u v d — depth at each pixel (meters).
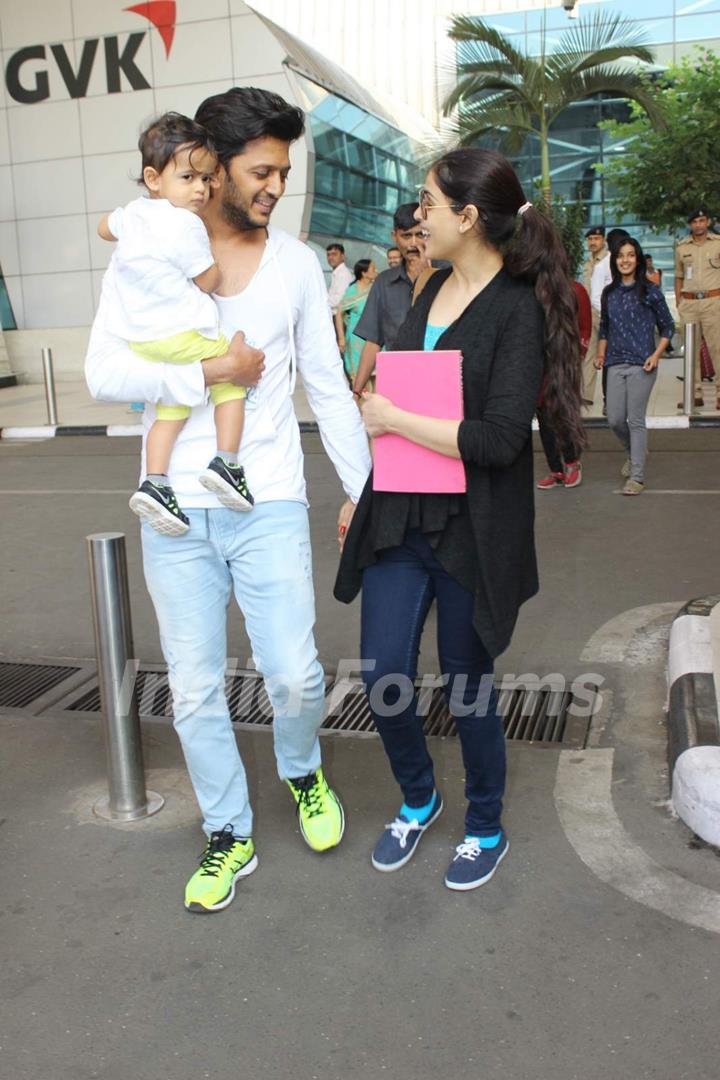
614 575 5.86
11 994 2.61
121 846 3.28
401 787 3.10
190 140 2.55
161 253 2.55
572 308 2.64
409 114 26.50
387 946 2.74
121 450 11.29
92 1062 2.37
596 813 3.35
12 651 5.13
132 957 2.74
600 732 3.92
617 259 7.61
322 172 19.98
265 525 2.81
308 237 19.88
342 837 3.26
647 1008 2.47
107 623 3.31
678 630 4.25
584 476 8.59
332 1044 2.40
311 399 3.00
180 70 19.73
